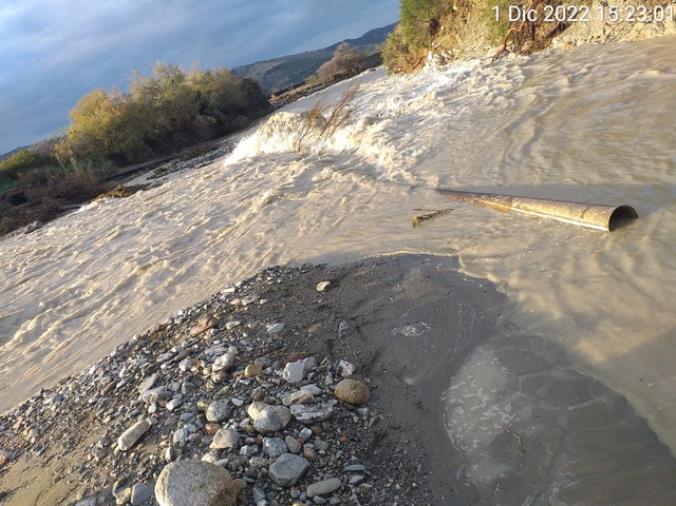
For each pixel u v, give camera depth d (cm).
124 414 441
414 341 434
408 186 805
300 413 369
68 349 725
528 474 299
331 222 785
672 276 398
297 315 518
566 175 627
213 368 451
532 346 391
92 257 1127
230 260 801
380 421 362
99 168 2820
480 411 350
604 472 284
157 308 739
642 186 534
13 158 2964
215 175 1472
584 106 824
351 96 1439
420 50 1966
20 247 1501
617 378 338
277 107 4141
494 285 479
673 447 285
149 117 3319
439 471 316
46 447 457
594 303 406
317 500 305
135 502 333
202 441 370
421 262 565
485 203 640
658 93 755
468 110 1053
